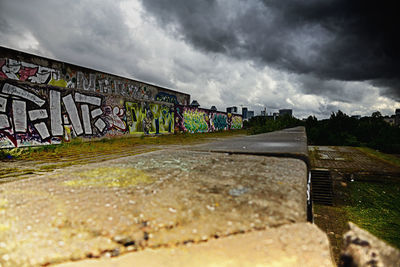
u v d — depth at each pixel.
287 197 1.04
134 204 1.02
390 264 0.60
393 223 4.80
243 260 0.69
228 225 0.85
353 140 17.94
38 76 8.33
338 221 4.95
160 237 0.82
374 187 7.22
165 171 1.47
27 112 7.38
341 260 0.74
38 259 0.75
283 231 0.81
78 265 0.72
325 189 7.02
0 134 6.68
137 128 12.86
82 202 1.05
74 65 9.83
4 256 0.75
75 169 1.58
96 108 10.15
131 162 1.75
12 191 1.19
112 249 0.78
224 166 1.57
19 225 0.89
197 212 0.94
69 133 8.79
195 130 19.55
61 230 0.87
